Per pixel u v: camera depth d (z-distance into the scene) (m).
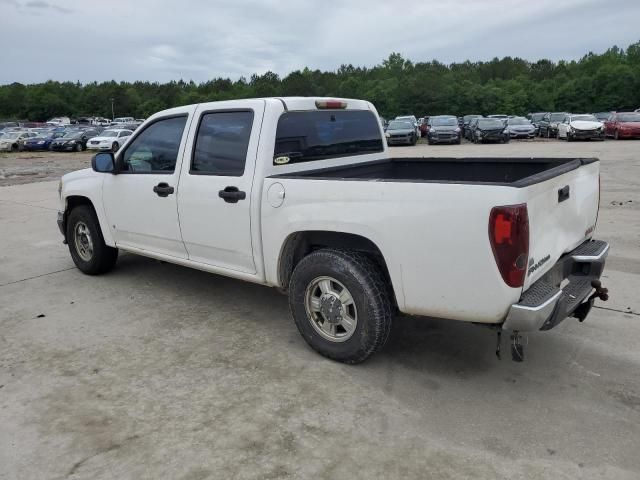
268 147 3.94
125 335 4.33
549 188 3.19
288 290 3.95
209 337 4.26
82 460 2.80
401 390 3.41
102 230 5.50
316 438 2.94
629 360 3.73
